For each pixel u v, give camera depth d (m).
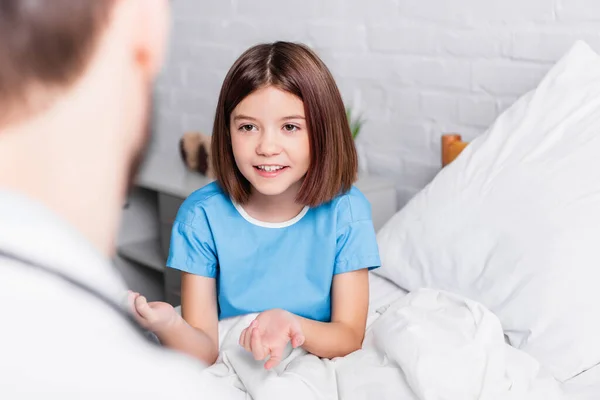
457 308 1.17
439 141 2.00
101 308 0.18
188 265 1.22
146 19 0.17
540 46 1.75
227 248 1.21
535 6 1.74
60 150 0.17
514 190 1.42
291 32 2.31
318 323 1.12
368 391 1.02
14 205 0.17
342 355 1.14
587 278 1.24
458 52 1.91
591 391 1.12
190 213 1.22
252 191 1.20
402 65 2.04
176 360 0.20
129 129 0.17
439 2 1.92
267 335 1.01
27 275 0.17
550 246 1.29
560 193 1.35
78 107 0.17
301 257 1.21
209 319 1.22
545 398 1.04
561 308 1.23
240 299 1.21
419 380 0.98
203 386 0.20
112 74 0.17
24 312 0.17
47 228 0.17
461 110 1.93
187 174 2.28
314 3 2.22
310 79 1.09
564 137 1.46
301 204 1.18
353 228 1.22
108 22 0.17
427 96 2.00
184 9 2.65
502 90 1.84
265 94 1.07
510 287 1.31
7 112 0.17
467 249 1.42
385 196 2.01
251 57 1.10
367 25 2.10
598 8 1.64
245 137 1.10
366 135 2.18
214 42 2.57
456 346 1.04
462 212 1.48
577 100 1.51
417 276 1.50
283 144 1.09
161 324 0.99
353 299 1.21
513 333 1.27
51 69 0.17
